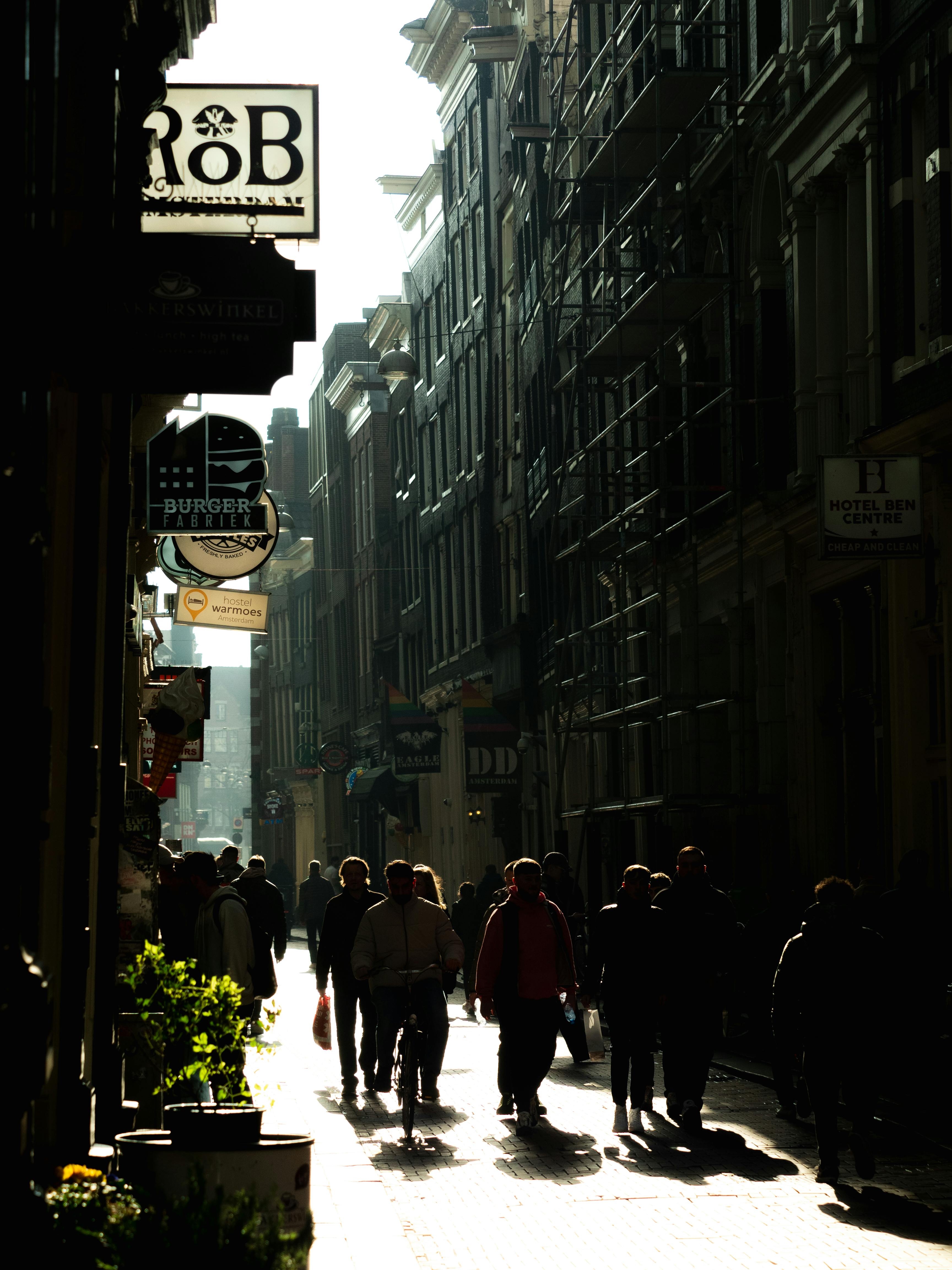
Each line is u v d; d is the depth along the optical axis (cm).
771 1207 1359
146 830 1385
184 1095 1491
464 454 6612
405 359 6950
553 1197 1434
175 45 1299
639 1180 1499
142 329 1090
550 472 4909
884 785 2619
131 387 1086
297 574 11125
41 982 717
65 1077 1102
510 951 1806
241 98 1741
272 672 11694
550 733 5150
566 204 3994
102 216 1126
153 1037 946
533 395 5416
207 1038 937
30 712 774
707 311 3528
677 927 1762
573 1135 1764
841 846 2911
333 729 9725
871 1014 1441
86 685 1137
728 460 3388
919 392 2459
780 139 2984
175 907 1839
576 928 2955
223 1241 688
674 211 3712
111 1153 1117
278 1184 877
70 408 1289
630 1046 1789
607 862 4469
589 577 4447
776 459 3114
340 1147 1681
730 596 3409
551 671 5097
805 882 2973
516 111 5622
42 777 816
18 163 708
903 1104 1823
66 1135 1094
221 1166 873
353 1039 2161
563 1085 2183
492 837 6059
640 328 3659
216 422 2270
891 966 1853
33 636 779
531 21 5259
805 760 3000
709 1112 1877
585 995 2416
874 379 2600
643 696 4059
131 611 2341
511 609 5909
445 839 6856
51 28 808
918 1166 1510
